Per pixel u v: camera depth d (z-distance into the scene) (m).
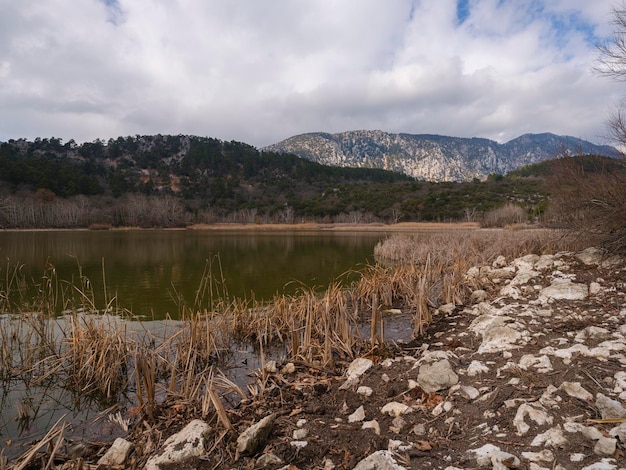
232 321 8.51
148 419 4.68
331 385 5.16
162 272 19.52
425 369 4.61
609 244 9.05
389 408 4.06
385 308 10.16
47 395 5.80
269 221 101.38
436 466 2.97
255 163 167.38
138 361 5.22
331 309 8.34
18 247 34.12
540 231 15.82
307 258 25.97
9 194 76.19
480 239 20.45
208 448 3.65
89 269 20.52
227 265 22.31
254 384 5.70
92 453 4.12
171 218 91.00
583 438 2.97
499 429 3.32
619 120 9.09
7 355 6.52
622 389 3.62
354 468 3.05
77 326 7.10
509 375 4.30
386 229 70.88
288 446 3.55
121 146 173.88
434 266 14.01
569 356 4.48
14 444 4.49
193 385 5.24
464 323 7.61
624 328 5.12
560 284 7.60
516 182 94.94
